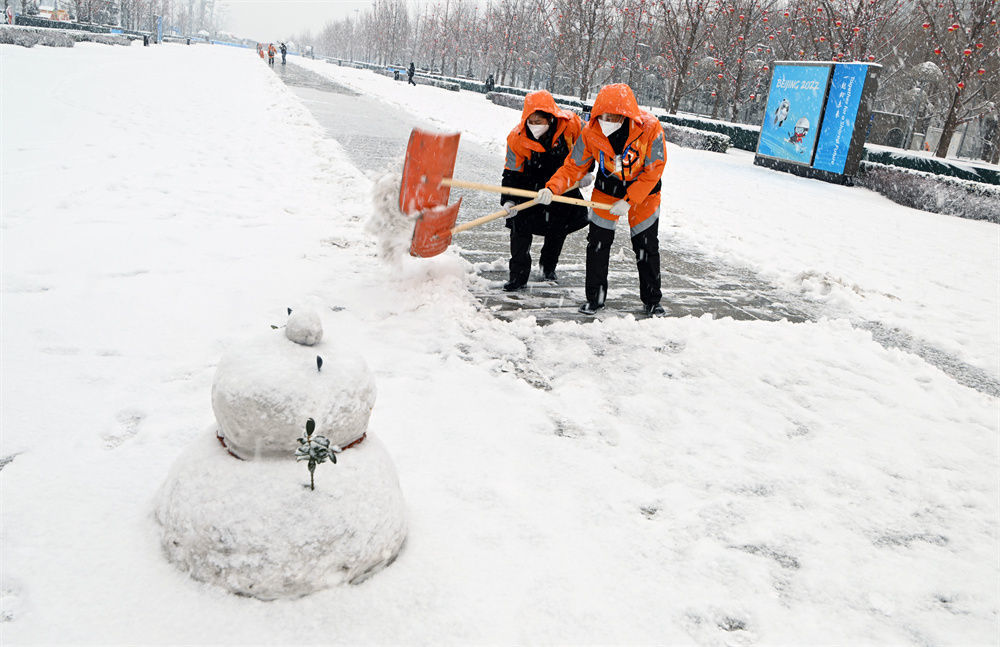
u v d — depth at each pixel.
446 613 2.20
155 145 10.70
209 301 4.75
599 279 5.32
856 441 3.73
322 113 18.33
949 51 24.73
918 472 3.46
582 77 36.28
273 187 8.71
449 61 78.81
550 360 4.42
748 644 2.23
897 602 2.52
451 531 2.62
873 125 26.64
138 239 5.96
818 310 6.27
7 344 3.87
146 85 20.14
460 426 3.46
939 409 4.24
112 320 4.32
